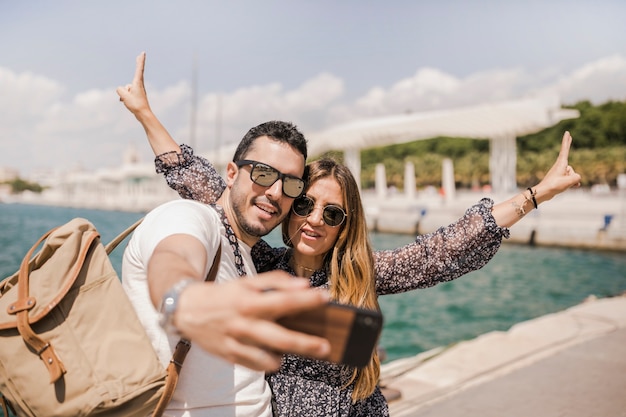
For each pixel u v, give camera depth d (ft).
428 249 6.88
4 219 199.41
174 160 7.41
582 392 16.46
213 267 5.20
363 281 6.86
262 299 2.35
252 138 5.67
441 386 17.11
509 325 43.37
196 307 2.51
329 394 6.72
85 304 4.67
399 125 127.54
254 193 5.53
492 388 16.88
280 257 7.57
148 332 4.97
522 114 113.60
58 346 4.52
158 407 4.69
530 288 60.03
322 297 2.36
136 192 328.49
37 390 4.46
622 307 28.96
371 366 6.86
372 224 133.80
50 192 461.78
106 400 4.40
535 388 16.83
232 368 5.27
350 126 137.49
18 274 4.97
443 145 237.45
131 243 5.11
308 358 6.74
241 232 5.70
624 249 86.79
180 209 4.92
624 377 17.79
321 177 6.86
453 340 38.47
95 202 366.02
